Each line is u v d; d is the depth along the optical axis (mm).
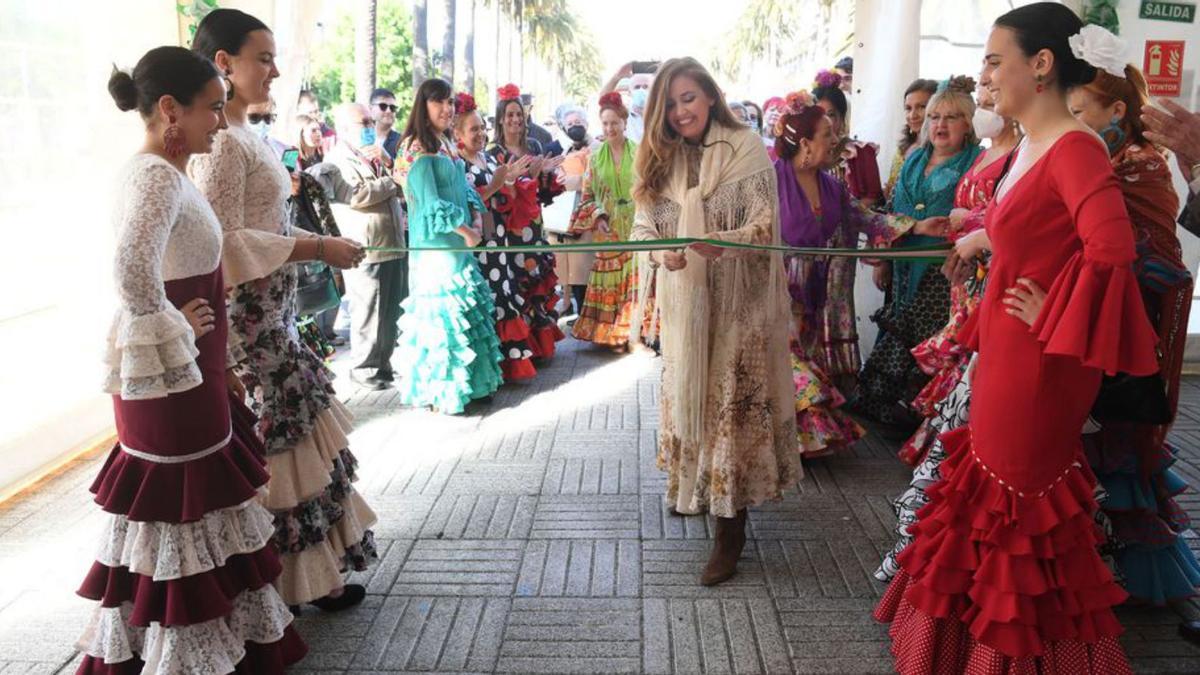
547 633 2750
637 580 3062
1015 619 2133
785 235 3912
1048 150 2014
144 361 1926
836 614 2836
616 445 4359
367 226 5070
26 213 3936
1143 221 2521
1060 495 2145
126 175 2002
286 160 3613
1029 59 2016
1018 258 2072
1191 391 5090
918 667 2328
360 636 2740
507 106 6062
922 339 4309
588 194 6102
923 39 5324
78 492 3891
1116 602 2170
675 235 3018
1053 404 2078
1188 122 2391
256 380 2586
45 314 4070
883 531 3414
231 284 2414
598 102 6039
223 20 2422
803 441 3945
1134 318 1898
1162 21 4574
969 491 2234
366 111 5176
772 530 3436
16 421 3918
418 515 3584
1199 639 2633
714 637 2721
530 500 3723
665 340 3031
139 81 2018
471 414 4867
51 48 4008
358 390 5316
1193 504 3566
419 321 4746
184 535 2123
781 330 2977
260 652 2352
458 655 2643
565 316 7438
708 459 2971
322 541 2709
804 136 3773
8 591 3055
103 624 2238
